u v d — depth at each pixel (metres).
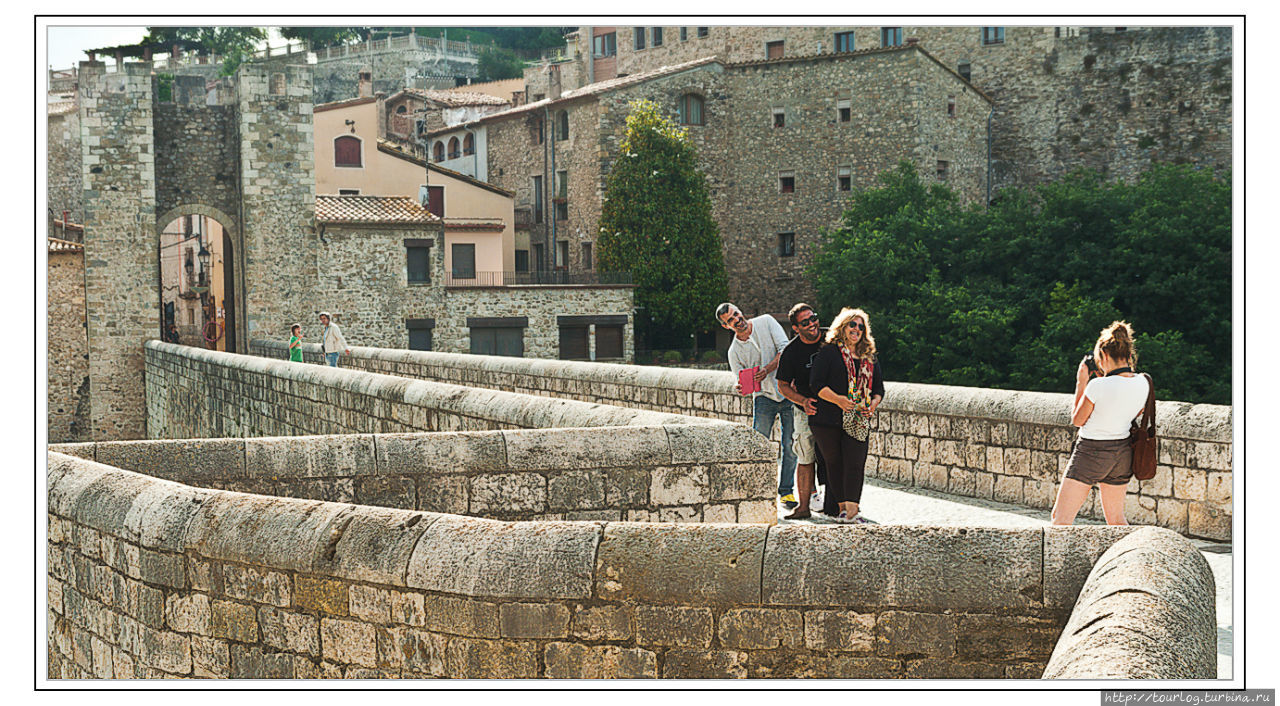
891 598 4.16
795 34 64.62
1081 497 7.45
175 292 65.81
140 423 43.94
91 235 43.25
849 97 57.41
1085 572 4.05
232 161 45.75
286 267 45.41
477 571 4.45
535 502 7.47
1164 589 3.60
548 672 4.39
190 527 5.16
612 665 4.36
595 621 4.36
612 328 51.59
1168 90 56.34
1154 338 43.94
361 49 102.75
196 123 45.28
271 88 45.03
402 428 13.47
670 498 7.70
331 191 55.31
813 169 58.72
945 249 50.78
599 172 56.88
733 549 4.35
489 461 7.41
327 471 7.28
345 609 4.71
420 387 13.11
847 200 57.22
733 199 61.25
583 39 74.00
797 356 9.55
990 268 50.47
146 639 5.33
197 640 5.13
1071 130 59.00
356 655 4.68
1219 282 45.69
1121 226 47.56
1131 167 57.44
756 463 7.87
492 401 11.05
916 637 4.15
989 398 10.70
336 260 46.09
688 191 54.28
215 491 5.35
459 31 106.62
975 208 52.88
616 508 7.60
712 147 60.66
